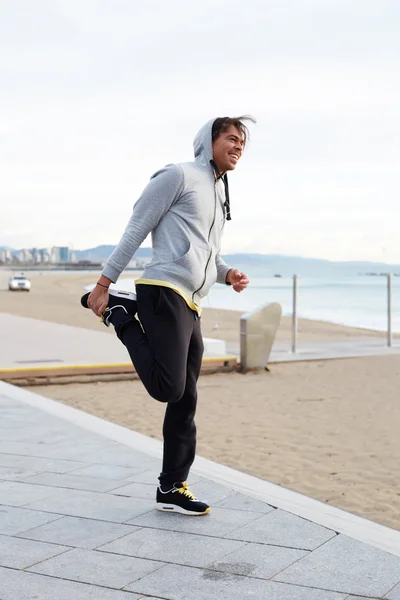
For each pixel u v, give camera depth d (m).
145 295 3.09
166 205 3.10
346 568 2.69
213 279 3.27
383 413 7.50
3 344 11.32
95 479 3.87
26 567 2.71
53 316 23.61
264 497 3.55
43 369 8.87
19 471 4.03
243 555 2.82
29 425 5.24
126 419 6.95
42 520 3.23
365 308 35.53
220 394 8.60
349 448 5.98
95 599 2.44
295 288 12.34
